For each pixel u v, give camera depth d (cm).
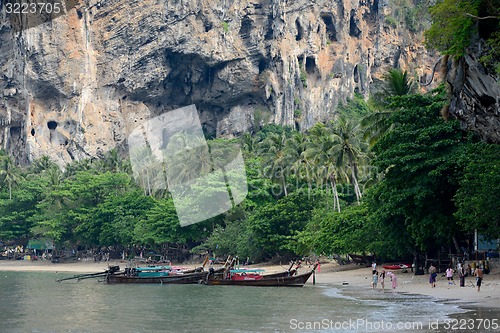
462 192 3769
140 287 5294
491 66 3597
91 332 2656
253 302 3834
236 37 14762
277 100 14712
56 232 10275
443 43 3550
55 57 14912
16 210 11662
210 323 2895
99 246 10681
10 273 8250
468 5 3247
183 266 7981
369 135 5550
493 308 3148
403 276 5328
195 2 14600
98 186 10594
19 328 2792
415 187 4138
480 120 3944
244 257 7638
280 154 8450
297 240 6844
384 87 5781
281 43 14750
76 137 14775
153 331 2664
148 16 14825
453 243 5219
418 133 4234
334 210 6794
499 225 3769
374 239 5434
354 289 4659
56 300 4159
